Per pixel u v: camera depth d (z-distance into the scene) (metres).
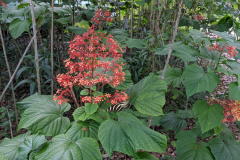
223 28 2.63
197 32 2.58
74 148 1.53
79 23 3.19
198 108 2.34
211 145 2.36
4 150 1.88
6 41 5.42
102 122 1.75
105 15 3.19
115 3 4.57
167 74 2.81
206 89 2.00
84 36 1.79
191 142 2.46
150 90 2.12
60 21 2.97
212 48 2.29
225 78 5.98
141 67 4.27
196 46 3.42
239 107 2.29
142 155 1.95
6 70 5.46
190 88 2.04
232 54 2.14
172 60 4.54
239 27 2.52
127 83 2.26
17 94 4.73
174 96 3.26
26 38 6.23
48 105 2.04
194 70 2.16
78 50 1.82
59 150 1.50
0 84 4.70
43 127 1.83
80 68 1.78
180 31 3.92
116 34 3.50
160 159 3.05
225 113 2.38
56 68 4.81
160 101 2.01
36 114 1.88
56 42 4.22
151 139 1.70
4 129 3.69
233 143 2.40
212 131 2.60
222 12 4.38
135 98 2.18
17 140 2.07
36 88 4.30
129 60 4.25
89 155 1.52
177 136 2.55
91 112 1.70
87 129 1.84
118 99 1.86
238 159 2.20
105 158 3.29
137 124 1.79
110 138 1.64
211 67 2.22
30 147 1.50
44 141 1.50
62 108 2.07
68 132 1.79
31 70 4.39
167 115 3.17
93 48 1.72
